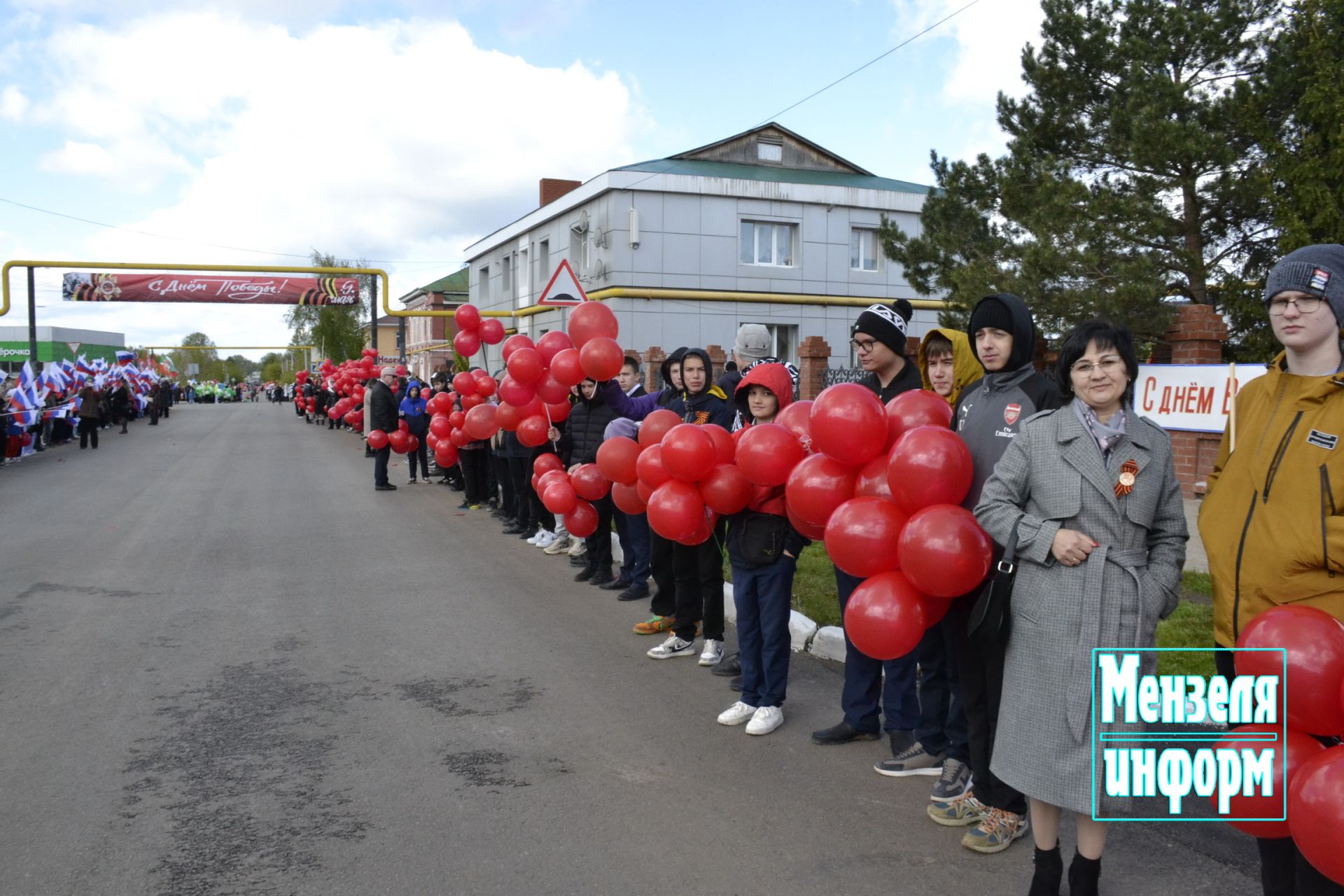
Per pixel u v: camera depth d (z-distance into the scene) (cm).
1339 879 210
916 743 411
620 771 406
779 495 441
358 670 547
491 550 940
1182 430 912
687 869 324
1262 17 1044
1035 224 1055
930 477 312
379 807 371
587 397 721
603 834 349
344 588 761
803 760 419
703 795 383
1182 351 941
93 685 518
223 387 8875
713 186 2334
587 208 2431
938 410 364
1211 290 1076
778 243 2441
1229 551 279
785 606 450
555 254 2669
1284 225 870
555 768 410
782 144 2791
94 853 334
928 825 357
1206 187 1049
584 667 554
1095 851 284
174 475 1655
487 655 577
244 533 1035
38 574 811
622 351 645
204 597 727
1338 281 263
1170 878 317
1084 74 1144
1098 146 1148
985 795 338
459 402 1172
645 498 559
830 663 567
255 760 418
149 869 323
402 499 1330
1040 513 286
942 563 296
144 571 825
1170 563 278
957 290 1162
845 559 334
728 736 447
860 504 335
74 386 2539
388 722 464
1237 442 288
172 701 493
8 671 540
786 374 469
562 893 308
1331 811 207
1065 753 275
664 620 619
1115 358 276
